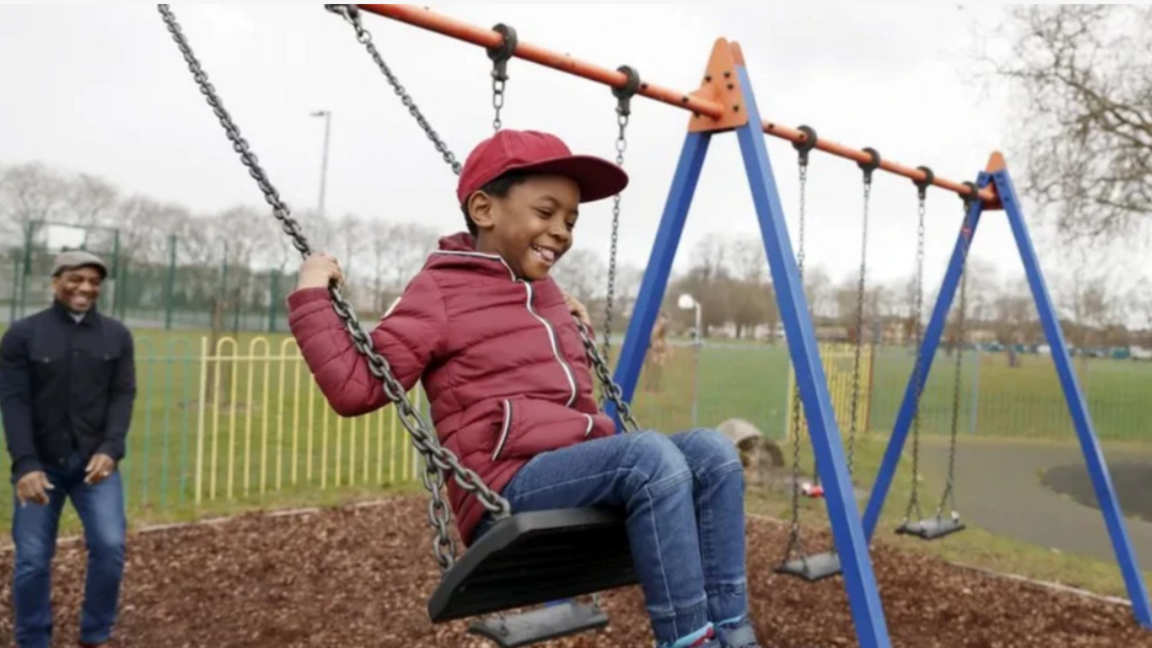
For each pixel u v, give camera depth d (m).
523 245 2.16
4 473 7.68
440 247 2.26
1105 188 11.78
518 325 2.12
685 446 2.04
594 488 1.88
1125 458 13.09
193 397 13.70
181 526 6.34
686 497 1.84
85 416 3.81
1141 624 4.89
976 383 16.11
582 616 3.07
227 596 4.95
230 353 18.94
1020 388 19.88
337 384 1.95
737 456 2.03
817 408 3.68
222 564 5.52
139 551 5.72
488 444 2.01
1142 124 11.30
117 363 3.93
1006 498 9.38
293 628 4.47
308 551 5.84
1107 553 6.97
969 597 5.27
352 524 6.56
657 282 4.25
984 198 5.60
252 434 10.83
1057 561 6.23
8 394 3.68
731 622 1.92
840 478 3.61
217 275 26.06
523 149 2.15
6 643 4.11
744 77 4.02
